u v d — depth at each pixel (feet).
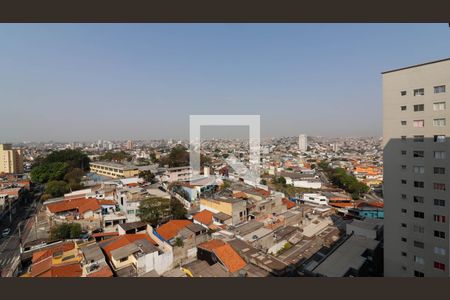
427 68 60.95
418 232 63.72
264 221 102.22
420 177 62.85
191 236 78.54
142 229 97.91
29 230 115.44
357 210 132.87
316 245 90.38
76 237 96.58
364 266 75.10
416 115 63.10
